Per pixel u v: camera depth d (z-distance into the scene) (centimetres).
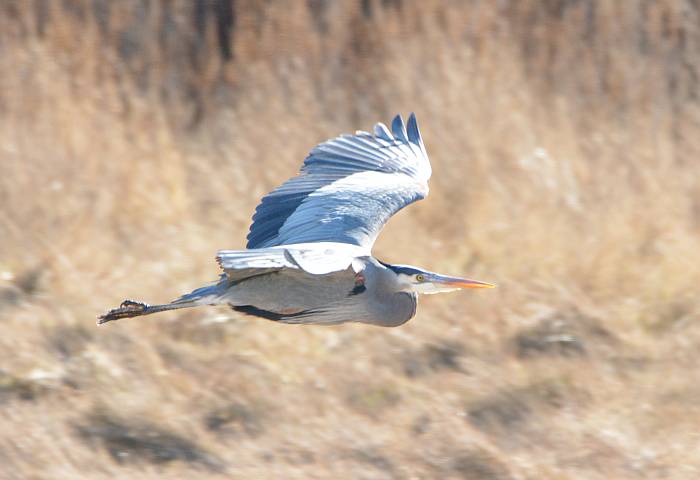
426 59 1554
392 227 1352
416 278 769
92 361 1073
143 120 1482
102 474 927
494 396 1098
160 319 1172
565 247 1363
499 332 1212
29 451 941
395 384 1100
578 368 1156
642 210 1454
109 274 1240
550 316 1238
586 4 1727
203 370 1095
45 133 1391
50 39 1507
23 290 1197
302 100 1518
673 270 1346
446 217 1399
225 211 1383
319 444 1004
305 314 740
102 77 1531
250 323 1173
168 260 1273
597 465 1007
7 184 1324
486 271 1310
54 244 1268
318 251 609
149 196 1368
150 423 1002
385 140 855
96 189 1351
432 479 966
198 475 942
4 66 1450
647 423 1074
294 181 817
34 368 1059
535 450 1030
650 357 1195
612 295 1309
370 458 989
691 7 1788
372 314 751
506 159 1469
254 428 1020
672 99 1717
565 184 1467
